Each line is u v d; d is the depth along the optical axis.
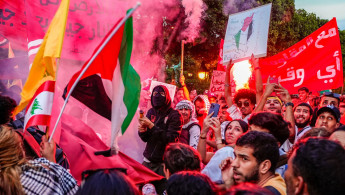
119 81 3.33
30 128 3.44
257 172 2.45
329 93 5.89
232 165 2.53
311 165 1.62
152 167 4.59
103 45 2.73
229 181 2.93
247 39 6.19
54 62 3.07
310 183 1.62
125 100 3.41
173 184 1.96
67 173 2.49
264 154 2.44
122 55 3.31
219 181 3.35
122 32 3.28
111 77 3.38
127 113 3.41
